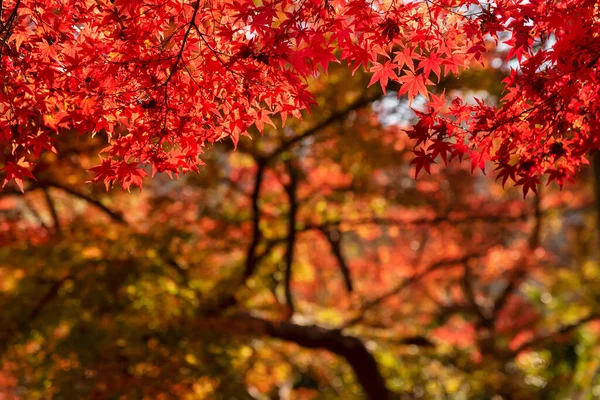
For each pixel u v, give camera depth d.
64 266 8.84
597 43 3.18
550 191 17.61
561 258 22.22
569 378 15.60
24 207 12.67
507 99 3.47
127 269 8.89
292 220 11.50
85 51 3.29
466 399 14.12
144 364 8.48
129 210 12.31
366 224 13.20
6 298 9.01
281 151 10.25
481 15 3.31
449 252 16.86
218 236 11.02
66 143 8.84
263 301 10.84
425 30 3.42
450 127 3.49
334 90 10.12
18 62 3.40
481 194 17.78
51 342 8.88
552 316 16.11
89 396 8.00
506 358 14.38
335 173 13.26
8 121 3.38
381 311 13.41
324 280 17.34
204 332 8.98
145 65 3.36
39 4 3.43
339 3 3.28
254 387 11.20
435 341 13.85
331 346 11.39
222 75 3.40
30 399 8.83
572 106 3.52
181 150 3.57
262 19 3.16
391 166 12.27
